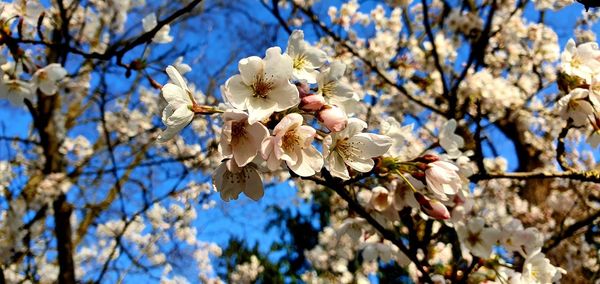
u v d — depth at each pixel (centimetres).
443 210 29
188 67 36
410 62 76
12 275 78
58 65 44
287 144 20
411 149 35
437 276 37
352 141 22
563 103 31
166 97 20
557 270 35
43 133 79
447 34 81
